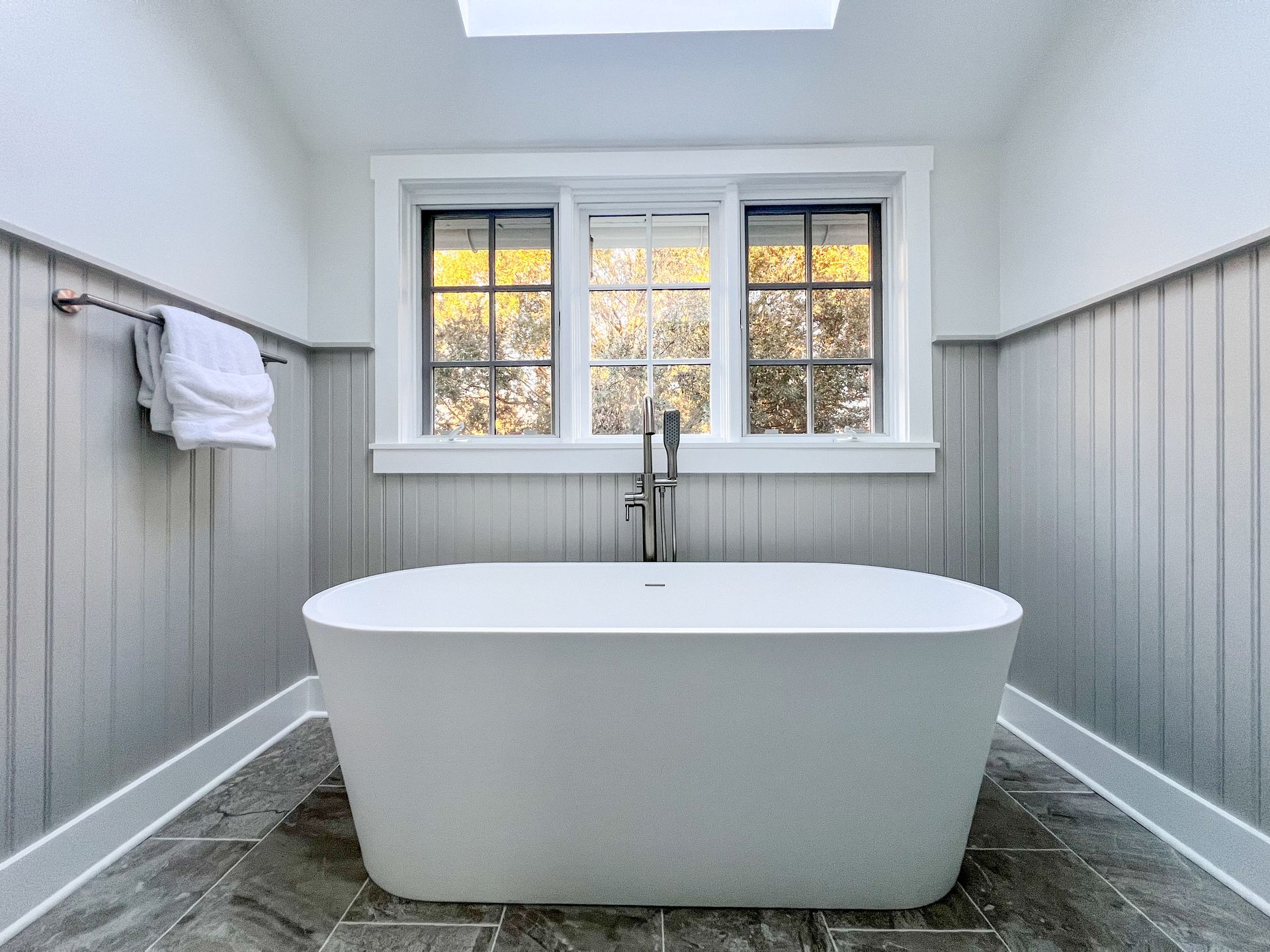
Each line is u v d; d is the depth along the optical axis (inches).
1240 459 44.6
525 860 43.2
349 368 77.4
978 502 75.3
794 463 74.9
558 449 75.6
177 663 56.0
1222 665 46.2
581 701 41.3
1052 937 40.3
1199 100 47.3
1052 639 65.6
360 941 39.9
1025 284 70.2
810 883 42.9
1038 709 67.2
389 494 76.8
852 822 42.1
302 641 75.9
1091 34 59.2
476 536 76.2
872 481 75.6
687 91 70.6
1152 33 51.8
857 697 40.6
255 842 50.4
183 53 56.1
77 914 42.1
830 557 75.4
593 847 42.9
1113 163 56.6
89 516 46.9
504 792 42.6
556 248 80.2
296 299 74.7
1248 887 43.8
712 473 75.5
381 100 71.6
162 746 54.1
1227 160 45.0
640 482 74.5
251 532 66.4
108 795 48.6
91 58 46.6
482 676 41.3
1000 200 74.9
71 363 45.4
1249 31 43.2
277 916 42.1
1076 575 62.1
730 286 78.0
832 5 64.4
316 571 77.1
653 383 81.0
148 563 52.6
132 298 50.8
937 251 75.5
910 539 75.3
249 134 65.9
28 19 41.8
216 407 52.4
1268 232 41.3
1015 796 57.2
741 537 75.3
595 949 39.6
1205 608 47.6
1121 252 55.7
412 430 80.0
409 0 62.7
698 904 43.3
